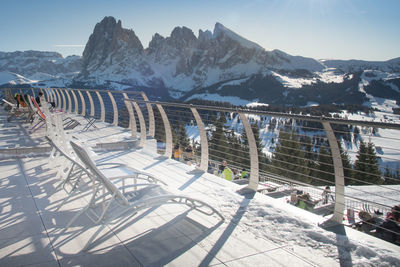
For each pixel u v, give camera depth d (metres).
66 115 11.88
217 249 2.23
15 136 7.12
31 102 7.46
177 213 2.94
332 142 2.73
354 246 2.28
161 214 2.91
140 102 5.98
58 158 4.58
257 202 3.26
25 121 10.02
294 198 4.88
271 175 3.48
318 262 2.09
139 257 2.08
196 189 3.73
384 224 3.37
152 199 2.38
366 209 4.58
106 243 2.28
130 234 2.45
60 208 2.96
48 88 13.89
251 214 2.94
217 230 2.57
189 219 2.80
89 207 2.51
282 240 2.40
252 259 2.11
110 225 2.61
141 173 2.96
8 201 3.14
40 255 2.06
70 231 2.46
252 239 2.41
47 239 2.30
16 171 4.36
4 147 5.47
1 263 1.94
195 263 2.03
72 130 7.80
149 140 6.44
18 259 2.00
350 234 2.54
